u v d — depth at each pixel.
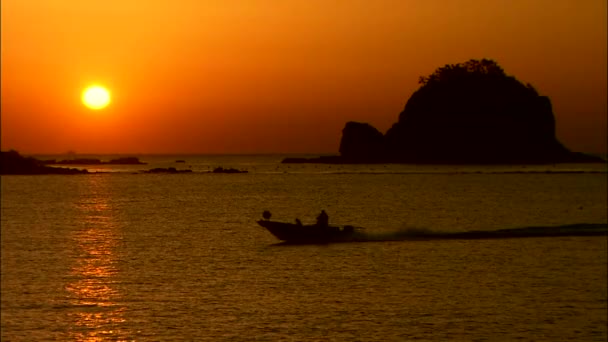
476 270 89.56
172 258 100.62
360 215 158.88
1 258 101.50
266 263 94.94
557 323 68.12
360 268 90.62
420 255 98.69
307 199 198.12
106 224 144.75
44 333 65.19
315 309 72.00
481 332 65.25
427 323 67.69
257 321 67.69
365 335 63.97
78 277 87.75
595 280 84.06
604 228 122.31
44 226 142.62
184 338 63.62
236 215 159.62
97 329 66.19
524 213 170.62
